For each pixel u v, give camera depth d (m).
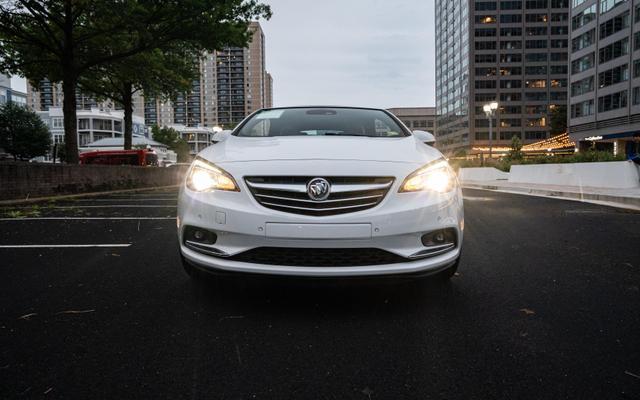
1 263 3.83
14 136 52.28
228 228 2.48
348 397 1.69
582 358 2.00
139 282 3.22
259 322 2.44
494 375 1.86
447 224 2.60
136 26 16.55
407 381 1.81
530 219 6.70
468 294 2.92
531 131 87.50
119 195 13.72
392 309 2.63
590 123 52.16
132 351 2.08
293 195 2.48
